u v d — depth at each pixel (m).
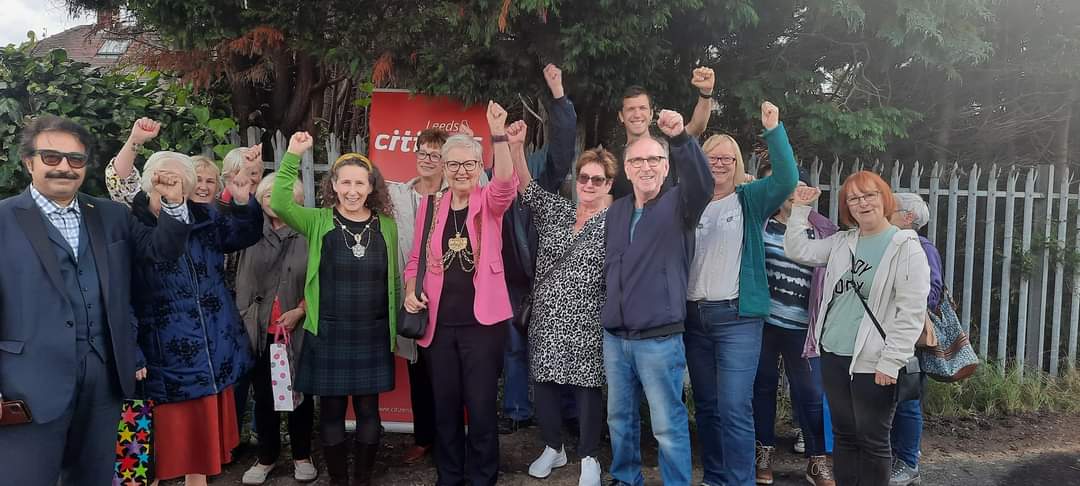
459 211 3.40
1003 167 6.07
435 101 4.35
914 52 4.35
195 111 4.14
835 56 5.02
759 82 4.44
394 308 3.44
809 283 3.47
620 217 3.18
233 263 4.58
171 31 3.91
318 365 3.28
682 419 3.14
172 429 3.06
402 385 4.25
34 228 2.41
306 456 3.67
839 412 3.00
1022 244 5.40
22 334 2.36
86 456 2.60
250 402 4.41
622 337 3.11
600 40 3.74
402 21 3.95
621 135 5.16
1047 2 5.54
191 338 3.04
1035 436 4.53
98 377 2.56
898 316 2.78
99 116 3.90
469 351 3.33
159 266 2.98
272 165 4.32
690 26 4.21
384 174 4.37
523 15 3.85
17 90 3.77
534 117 5.41
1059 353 5.69
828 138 4.53
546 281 3.37
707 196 2.92
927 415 4.85
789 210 3.55
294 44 4.06
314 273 3.29
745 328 3.22
